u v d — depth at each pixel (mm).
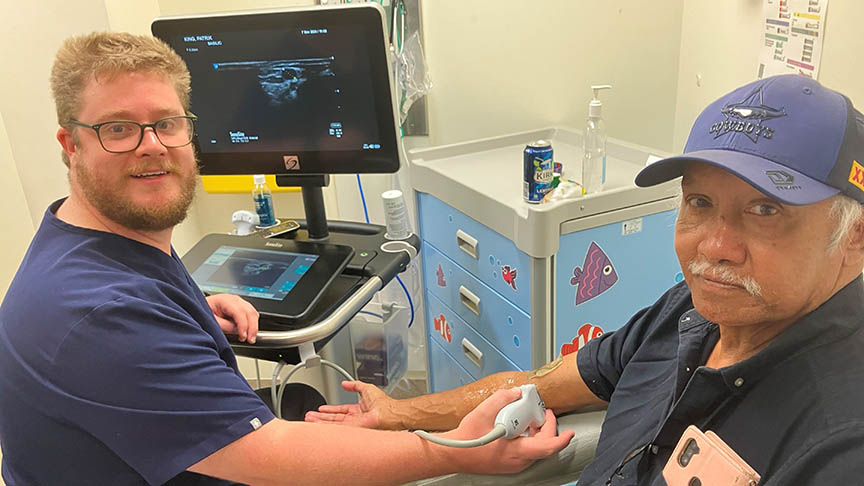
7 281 1904
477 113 2191
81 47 1003
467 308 1814
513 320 1605
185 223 2291
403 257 1616
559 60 2098
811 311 775
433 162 1896
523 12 2049
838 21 1338
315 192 1679
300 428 1038
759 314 775
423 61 2117
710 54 1893
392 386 2053
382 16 1361
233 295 1372
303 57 1443
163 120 1039
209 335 1078
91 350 902
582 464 1169
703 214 820
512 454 1125
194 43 1478
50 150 1973
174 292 1060
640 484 917
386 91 1442
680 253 842
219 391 969
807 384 748
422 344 2479
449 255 1841
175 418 933
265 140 1569
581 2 2027
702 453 799
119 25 1908
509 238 1521
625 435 1024
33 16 1830
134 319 928
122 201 1016
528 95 2150
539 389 1284
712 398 835
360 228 1813
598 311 1589
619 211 1502
